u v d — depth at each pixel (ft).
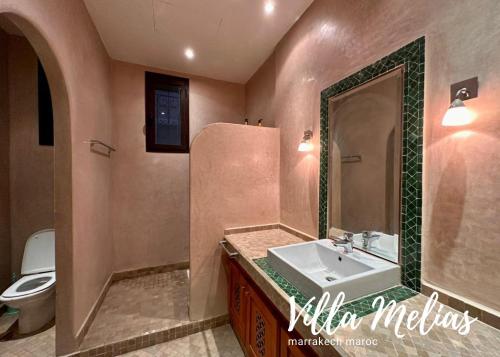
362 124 4.10
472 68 2.59
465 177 2.66
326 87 4.99
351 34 4.32
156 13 5.79
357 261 3.64
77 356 4.90
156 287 7.86
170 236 9.12
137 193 8.59
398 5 3.42
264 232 6.48
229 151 6.30
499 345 2.18
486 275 2.48
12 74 6.86
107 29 6.44
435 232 2.97
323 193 5.04
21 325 5.71
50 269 6.84
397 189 3.46
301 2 5.41
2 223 6.60
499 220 2.38
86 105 5.64
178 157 9.19
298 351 2.91
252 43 7.12
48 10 3.89
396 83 3.47
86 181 5.62
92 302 6.06
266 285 3.56
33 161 7.07
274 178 6.87
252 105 9.35
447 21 2.82
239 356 5.17
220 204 6.22
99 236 6.70
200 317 6.07
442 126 2.89
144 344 5.44
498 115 2.39
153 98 8.75
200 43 7.14
